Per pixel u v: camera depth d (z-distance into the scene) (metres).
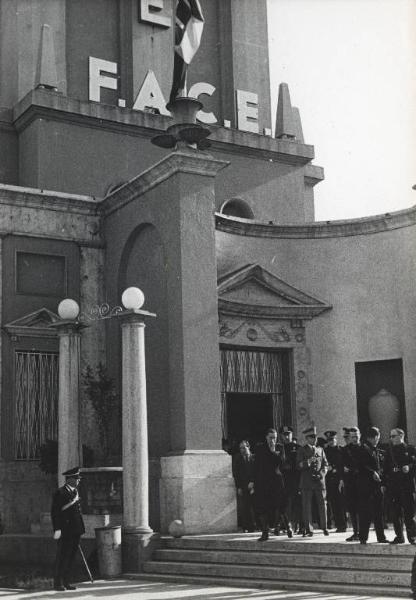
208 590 12.71
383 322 22.97
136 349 15.99
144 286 20.09
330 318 23.64
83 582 14.45
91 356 21.42
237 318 22.48
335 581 12.35
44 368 21.09
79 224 21.94
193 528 16.64
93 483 16.70
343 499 15.98
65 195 21.61
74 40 26.77
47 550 16.92
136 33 27.38
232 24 29.12
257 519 17.59
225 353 22.50
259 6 29.98
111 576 14.98
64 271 21.70
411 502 12.83
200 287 18.19
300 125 30.33
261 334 22.91
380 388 23.05
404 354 22.53
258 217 27.34
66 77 26.30
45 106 24.27
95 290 21.83
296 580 12.79
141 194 20.05
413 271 22.58
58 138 24.58
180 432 17.44
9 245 21.08
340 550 13.05
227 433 22.19
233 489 17.33
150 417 18.94
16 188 21.08
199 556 14.59
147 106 26.58
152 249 19.91
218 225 22.58
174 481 16.95
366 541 13.01
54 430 21.00
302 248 24.03
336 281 23.70
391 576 11.82
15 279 21.03
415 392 22.19
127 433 15.76
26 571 15.93
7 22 27.08
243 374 22.73
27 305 21.11
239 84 28.91
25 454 20.48
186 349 17.69
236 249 23.03
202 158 18.53
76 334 17.97
